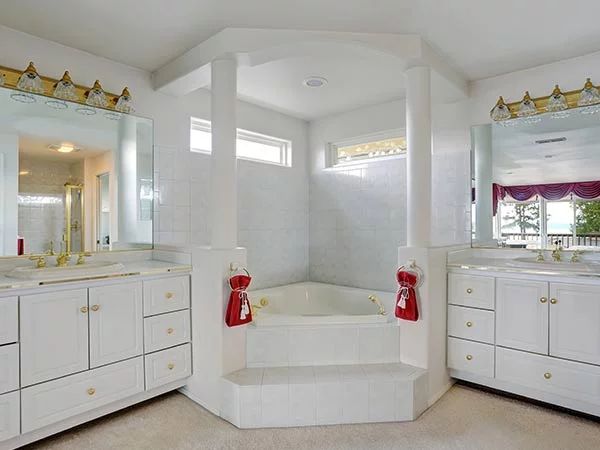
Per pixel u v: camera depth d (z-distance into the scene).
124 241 2.78
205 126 3.36
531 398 2.38
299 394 2.13
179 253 2.61
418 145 2.47
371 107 3.71
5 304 1.77
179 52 2.61
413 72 2.50
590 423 2.16
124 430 2.09
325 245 4.07
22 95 2.36
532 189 2.86
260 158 3.85
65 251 2.53
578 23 2.23
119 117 2.77
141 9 2.10
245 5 2.06
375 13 2.14
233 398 2.14
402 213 3.50
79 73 2.58
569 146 2.72
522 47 2.53
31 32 2.34
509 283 2.38
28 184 2.39
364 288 3.76
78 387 2.01
